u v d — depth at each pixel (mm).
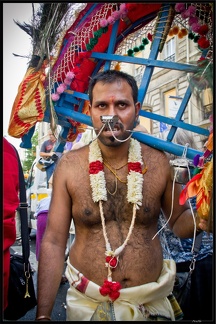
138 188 1356
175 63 1473
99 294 1321
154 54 1522
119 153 1421
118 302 1322
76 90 1789
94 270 1353
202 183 1305
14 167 1554
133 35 1855
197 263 1870
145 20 1745
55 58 1708
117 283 1298
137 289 1321
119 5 1569
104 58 1648
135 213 1352
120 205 1385
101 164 1408
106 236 1340
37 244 3162
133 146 1445
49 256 1407
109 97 1331
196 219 1416
